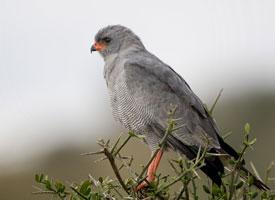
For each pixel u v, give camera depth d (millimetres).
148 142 12961
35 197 18906
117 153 9625
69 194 9500
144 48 13844
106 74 13617
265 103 23719
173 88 13062
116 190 9688
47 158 21469
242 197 9648
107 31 13867
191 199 10102
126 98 13016
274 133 21969
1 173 20891
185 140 12664
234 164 9992
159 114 12852
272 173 19641
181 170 9586
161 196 9703
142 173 9711
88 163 20766
